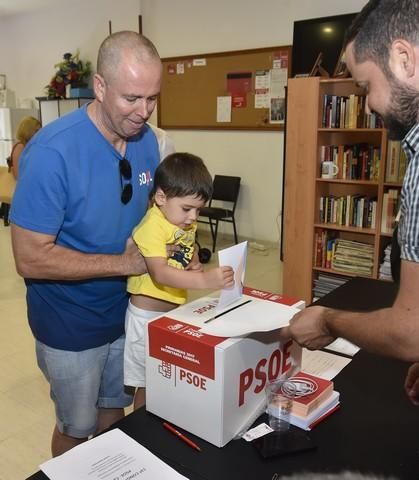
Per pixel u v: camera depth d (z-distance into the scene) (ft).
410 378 3.68
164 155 5.52
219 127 19.10
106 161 4.46
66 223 4.42
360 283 6.11
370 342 2.89
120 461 3.05
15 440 7.27
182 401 3.32
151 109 4.15
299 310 3.66
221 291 3.58
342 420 3.45
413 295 2.64
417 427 3.39
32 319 4.88
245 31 17.81
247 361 3.29
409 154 2.73
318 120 11.46
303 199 12.00
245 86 18.07
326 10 15.74
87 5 22.76
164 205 4.38
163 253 4.35
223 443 3.20
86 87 23.38
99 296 4.77
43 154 4.10
